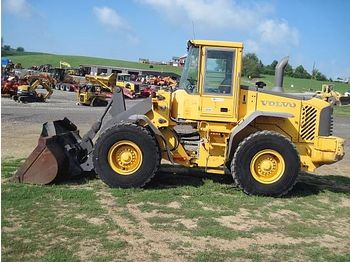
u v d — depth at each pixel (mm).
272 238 6277
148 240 5875
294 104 9023
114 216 6758
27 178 8352
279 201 8266
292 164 8391
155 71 66188
